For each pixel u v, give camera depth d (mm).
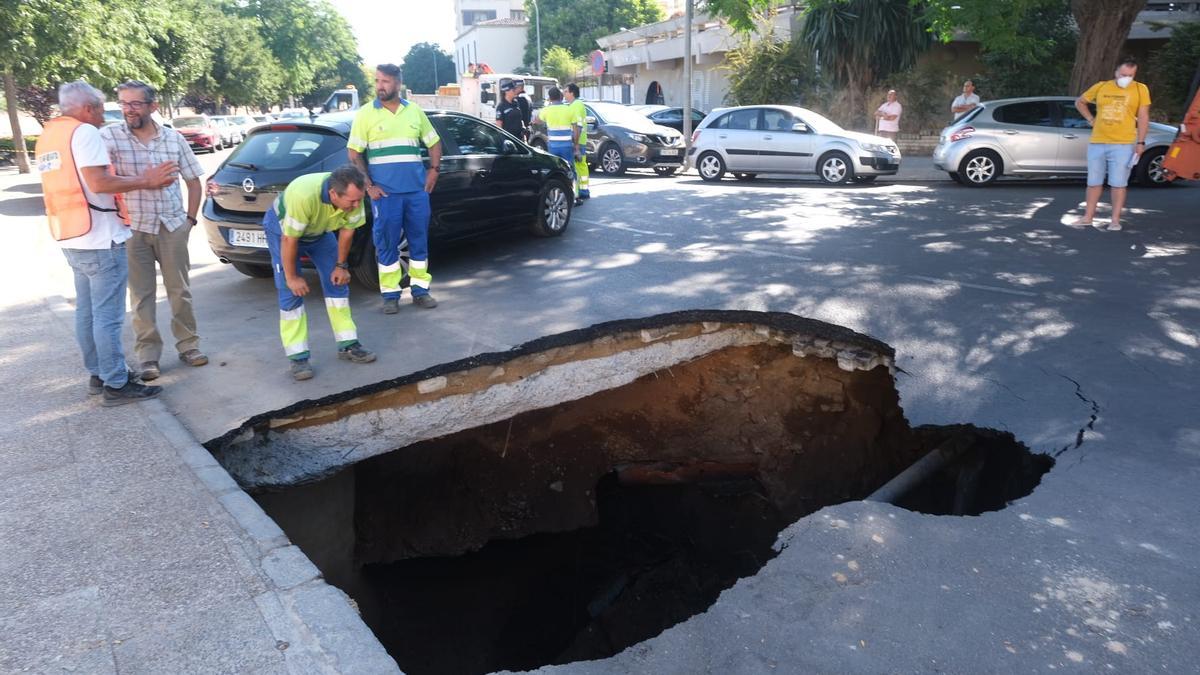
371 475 5957
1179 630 2764
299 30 54281
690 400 6500
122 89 4680
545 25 51125
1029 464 4070
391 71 5898
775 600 3020
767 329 5977
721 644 2812
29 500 3611
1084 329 5566
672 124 22578
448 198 7566
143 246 4895
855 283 6777
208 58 32625
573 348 5707
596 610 6785
